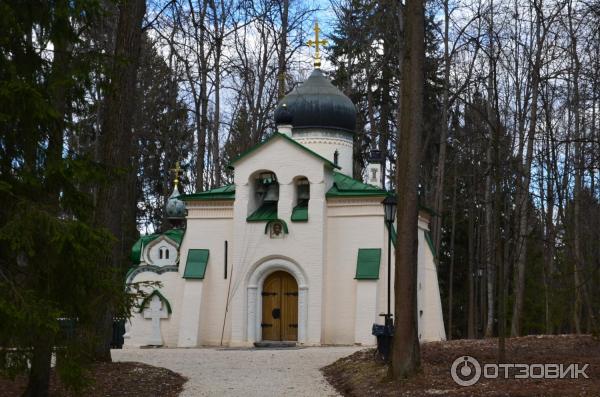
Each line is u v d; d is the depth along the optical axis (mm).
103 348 23625
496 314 55594
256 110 45000
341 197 38438
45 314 14883
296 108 42562
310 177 38438
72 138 25625
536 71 31641
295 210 38656
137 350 33250
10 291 14859
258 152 39188
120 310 17359
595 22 27297
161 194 65438
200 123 43719
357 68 46688
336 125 42688
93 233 15500
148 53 42312
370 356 25234
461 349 25156
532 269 53906
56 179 16219
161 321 40125
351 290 37812
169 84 44250
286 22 42812
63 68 16719
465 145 51750
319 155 38719
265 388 21312
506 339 27875
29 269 15984
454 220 53094
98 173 16594
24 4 16047
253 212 39500
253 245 38719
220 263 39625
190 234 40219
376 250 37688
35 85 15617
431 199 57844
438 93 47469
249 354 29984
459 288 60844
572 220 40250
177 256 42531
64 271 15930
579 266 29906
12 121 15609
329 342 37719
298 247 38094
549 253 47969
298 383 22172
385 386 19750
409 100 20594
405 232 20453
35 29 16531
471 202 52125
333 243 38375
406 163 20547
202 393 20516
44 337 15641
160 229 65250
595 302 38438
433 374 20562
